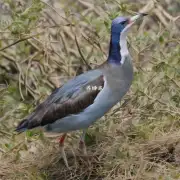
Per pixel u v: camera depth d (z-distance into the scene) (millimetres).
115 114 13133
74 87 11234
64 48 15469
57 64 15367
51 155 12102
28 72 15062
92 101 11125
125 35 11320
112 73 11242
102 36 14625
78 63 15625
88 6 16562
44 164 11969
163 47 14891
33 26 14609
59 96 11250
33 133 12273
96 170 11672
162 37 14156
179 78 13531
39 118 11219
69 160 11992
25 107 13555
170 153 11969
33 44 15516
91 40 14805
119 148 11945
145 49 14383
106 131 12523
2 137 13133
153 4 16297
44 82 15086
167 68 13398
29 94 14859
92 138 12320
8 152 12289
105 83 11164
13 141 12750
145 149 12023
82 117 11203
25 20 14172
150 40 14531
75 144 12312
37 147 12469
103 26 14539
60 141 11641
